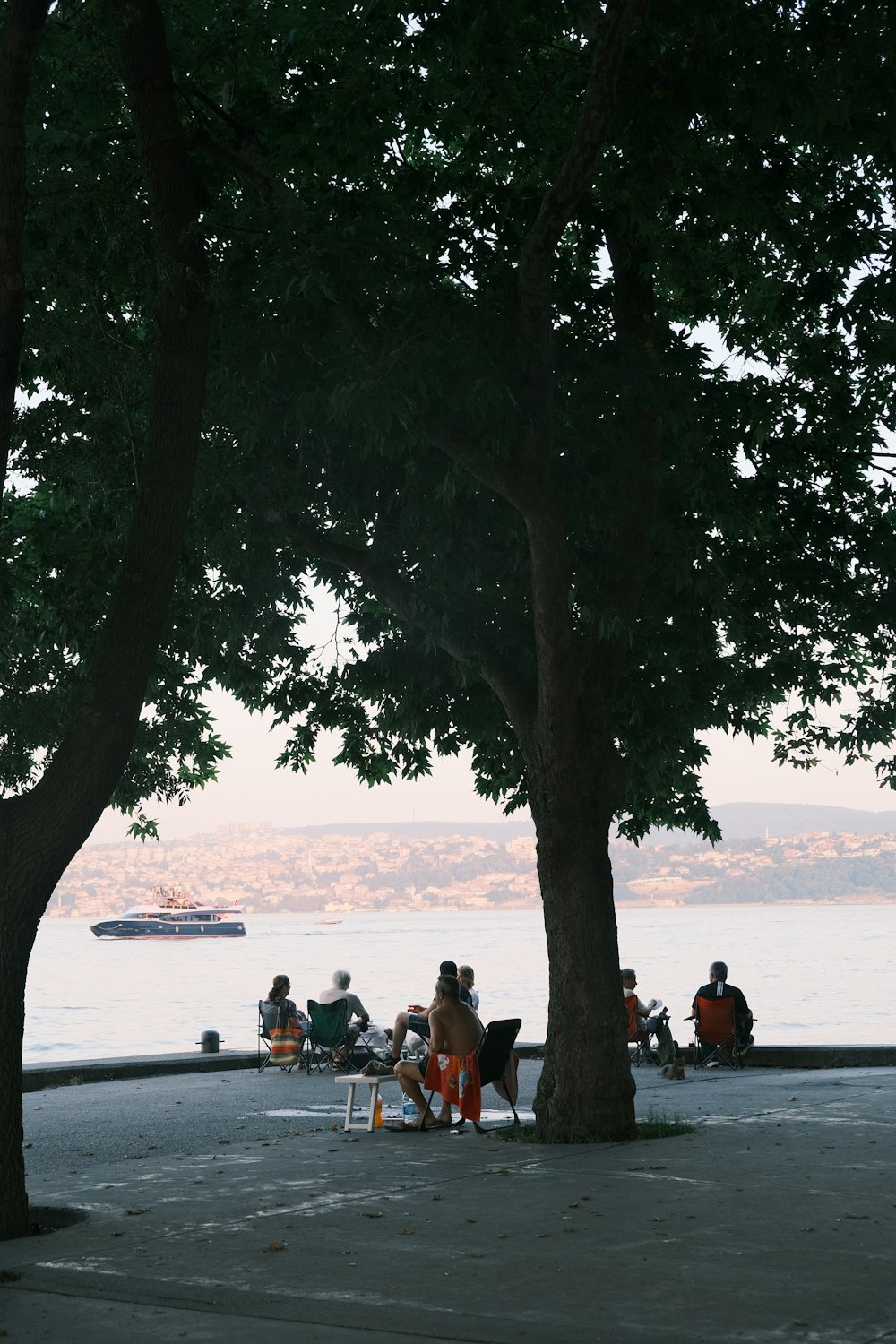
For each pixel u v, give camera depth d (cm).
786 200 1368
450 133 1335
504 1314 644
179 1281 721
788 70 1126
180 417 1028
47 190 1146
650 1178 1002
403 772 1848
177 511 1020
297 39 1255
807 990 8131
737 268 1545
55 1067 2069
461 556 1374
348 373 1091
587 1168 1059
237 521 1528
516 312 1213
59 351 1254
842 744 1894
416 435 1078
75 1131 1453
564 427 1352
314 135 1259
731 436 1470
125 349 1266
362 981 9462
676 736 1673
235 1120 1504
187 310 1042
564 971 1252
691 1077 1900
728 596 1689
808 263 1468
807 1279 696
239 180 1438
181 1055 2231
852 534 1653
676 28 1156
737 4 1118
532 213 1263
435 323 1111
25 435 1443
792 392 1600
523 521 1382
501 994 7625
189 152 1263
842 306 1466
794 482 1639
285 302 1106
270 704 1788
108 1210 937
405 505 1433
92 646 1581
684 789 1861
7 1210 891
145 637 995
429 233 1230
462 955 15350
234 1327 634
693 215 1344
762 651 1794
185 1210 927
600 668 1302
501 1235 816
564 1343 597
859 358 1555
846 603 1692
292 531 1474
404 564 1530
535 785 1284
